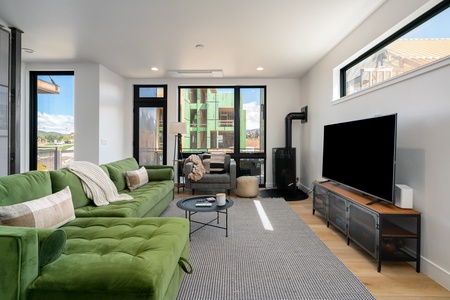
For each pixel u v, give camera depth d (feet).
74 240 4.97
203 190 16.52
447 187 5.76
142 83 17.87
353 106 10.12
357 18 9.10
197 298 5.31
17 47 10.16
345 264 6.84
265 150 17.90
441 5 6.42
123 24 9.71
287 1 8.05
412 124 6.85
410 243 6.83
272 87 17.71
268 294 5.46
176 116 17.94
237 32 10.30
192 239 8.48
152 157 18.29
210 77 17.58
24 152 14.73
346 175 9.22
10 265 3.34
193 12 8.78
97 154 14.60
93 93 14.56
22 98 14.56
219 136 18.37
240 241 8.32
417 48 7.30
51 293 3.52
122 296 3.53
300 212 11.69
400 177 7.29
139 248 4.62
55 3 8.25
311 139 15.21
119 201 8.34
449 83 5.71
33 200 5.49
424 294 5.53
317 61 13.93
